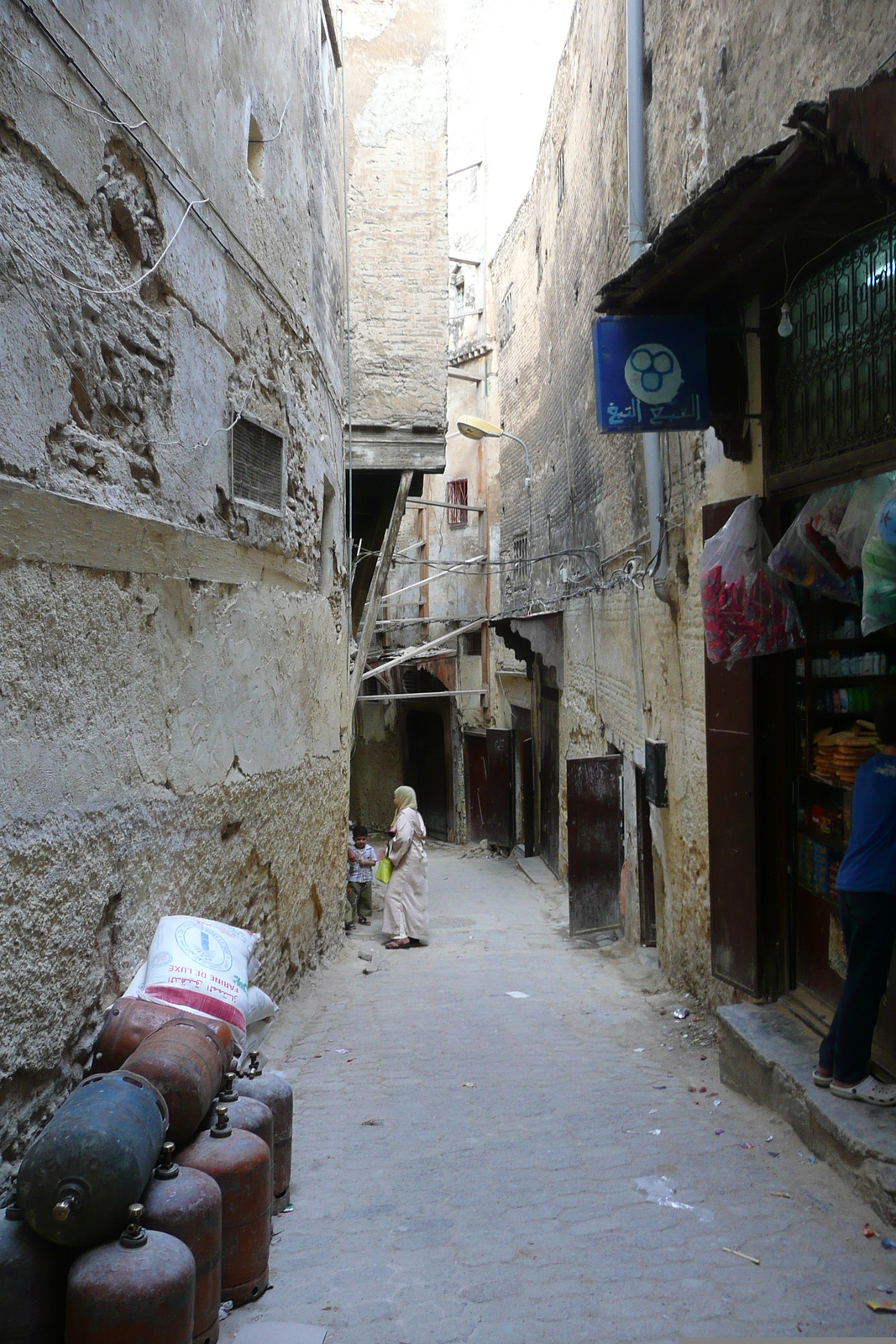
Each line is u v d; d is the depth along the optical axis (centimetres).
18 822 297
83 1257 237
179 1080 294
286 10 656
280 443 629
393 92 1152
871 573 366
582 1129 446
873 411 413
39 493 313
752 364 534
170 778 432
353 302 1149
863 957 390
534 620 1659
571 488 1362
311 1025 657
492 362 2222
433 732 2512
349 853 1223
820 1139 386
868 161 311
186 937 390
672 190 700
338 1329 277
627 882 1028
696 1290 293
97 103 359
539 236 1628
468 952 1023
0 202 292
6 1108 288
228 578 518
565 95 1320
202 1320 257
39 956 307
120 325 380
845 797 470
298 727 695
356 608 1530
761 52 517
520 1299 291
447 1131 448
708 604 520
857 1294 288
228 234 518
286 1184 364
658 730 832
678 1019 663
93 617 354
